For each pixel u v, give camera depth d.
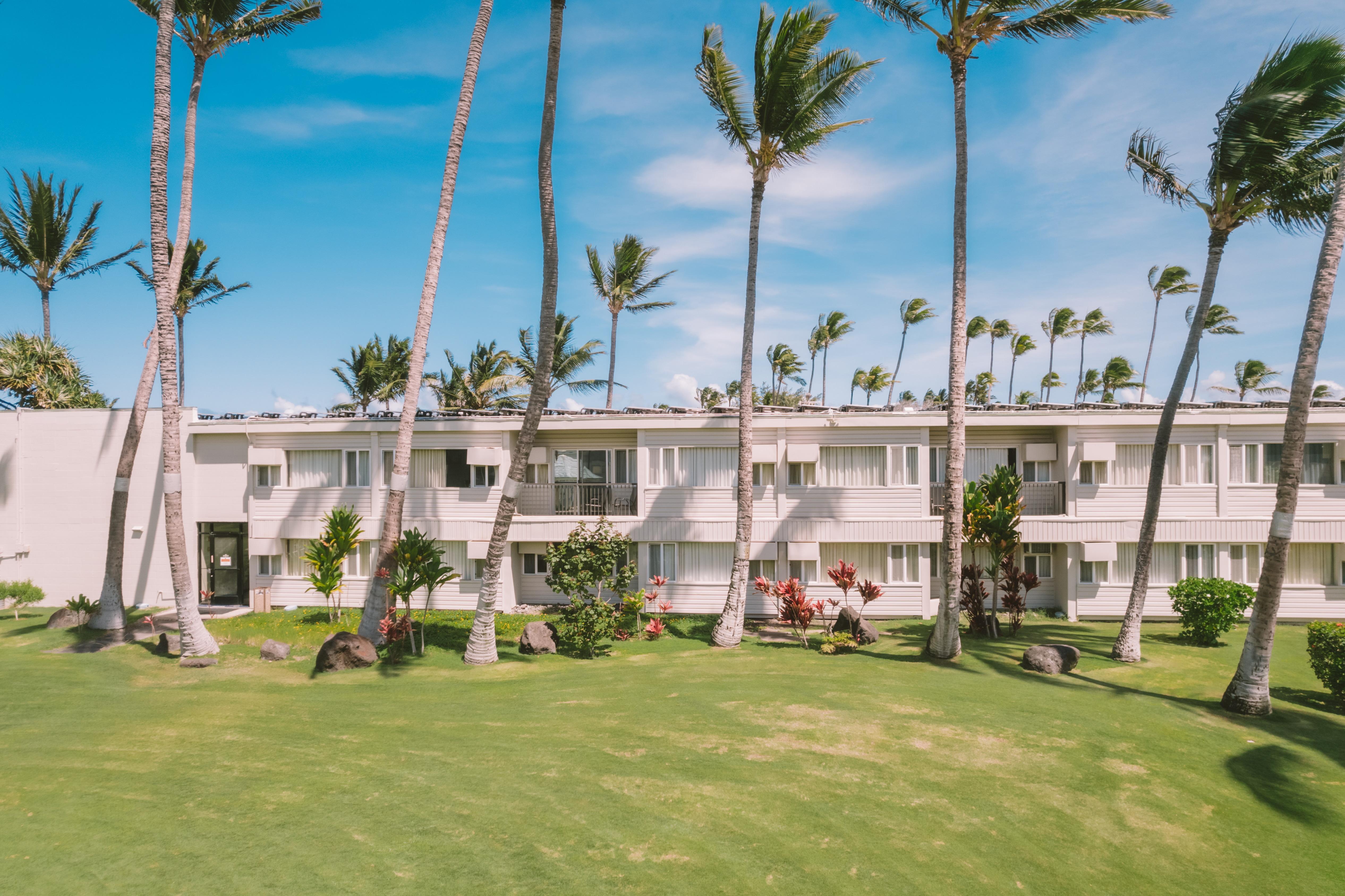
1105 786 9.32
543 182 16.31
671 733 11.04
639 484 21.98
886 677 14.28
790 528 21.36
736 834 7.99
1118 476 21.09
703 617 21.59
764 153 17.52
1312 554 20.53
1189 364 15.30
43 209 29.73
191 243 29.05
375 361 49.34
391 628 16.70
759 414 21.97
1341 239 11.59
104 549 23.75
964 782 9.34
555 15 16.36
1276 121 13.38
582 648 16.97
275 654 16.12
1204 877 7.43
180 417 23.81
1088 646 17.20
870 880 7.16
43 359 29.89
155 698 13.21
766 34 16.39
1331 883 7.38
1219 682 14.06
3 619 21.14
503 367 43.38
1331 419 20.16
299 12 19.36
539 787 9.15
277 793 8.99
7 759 10.20
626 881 7.08
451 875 7.18
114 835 7.99
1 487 23.92
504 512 16.03
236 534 24.38
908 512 21.19
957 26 15.37
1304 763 10.13
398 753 10.32
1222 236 15.02
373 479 23.02
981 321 54.00
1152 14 14.20
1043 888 7.13
